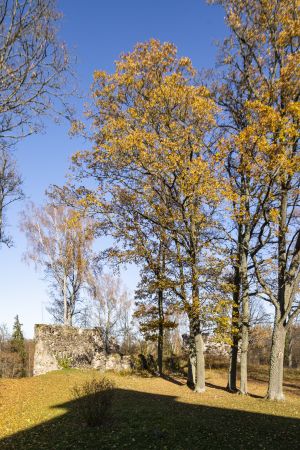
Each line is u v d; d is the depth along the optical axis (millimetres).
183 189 17281
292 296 16906
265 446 8945
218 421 11383
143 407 13094
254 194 16016
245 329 19797
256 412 13352
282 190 15906
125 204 20047
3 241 26109
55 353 24906
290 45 16469
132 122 18469
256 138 14086
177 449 8648
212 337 20000
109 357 26969
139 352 32094
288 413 13281
